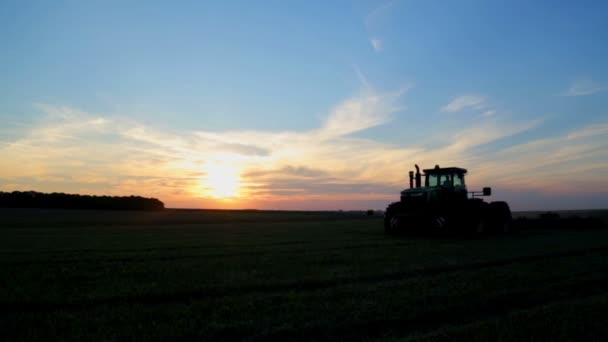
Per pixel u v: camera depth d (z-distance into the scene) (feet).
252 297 22.86
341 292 23.71
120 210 258.37
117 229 97.86
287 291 24.71
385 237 62.85
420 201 61.77
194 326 17.87
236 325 17.79
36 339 16.34
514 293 23.44
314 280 27.35
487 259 36.42
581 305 20.88
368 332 17.58
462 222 59.36
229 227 107.45
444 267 32.45
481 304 21.56
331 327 17.78
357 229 92.07
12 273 31.01
